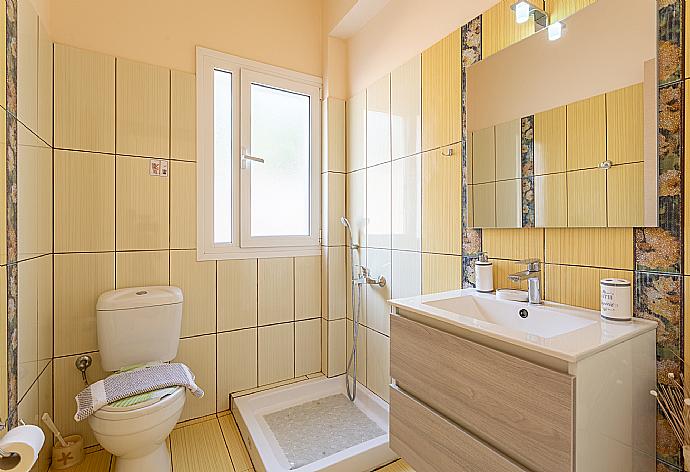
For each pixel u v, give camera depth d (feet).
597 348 2.74
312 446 5.77
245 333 7.13
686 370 3.21
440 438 3.62
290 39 7.57
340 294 7.91
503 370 3.03
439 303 4.34
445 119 5.45
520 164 4.47
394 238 6.51
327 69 7.71
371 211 7.12
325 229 7.82
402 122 6.29
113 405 4.45
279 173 7.59
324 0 7.85
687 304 3.20
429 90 5.72
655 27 3.35
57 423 5.54
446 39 5.44
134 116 6.07
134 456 4.72
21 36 4.34
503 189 4.66
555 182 4.12
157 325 5.78
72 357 5.64
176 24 6.43
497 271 4.80
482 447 3.18
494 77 4.73
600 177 3.73
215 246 6.80
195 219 6.60
